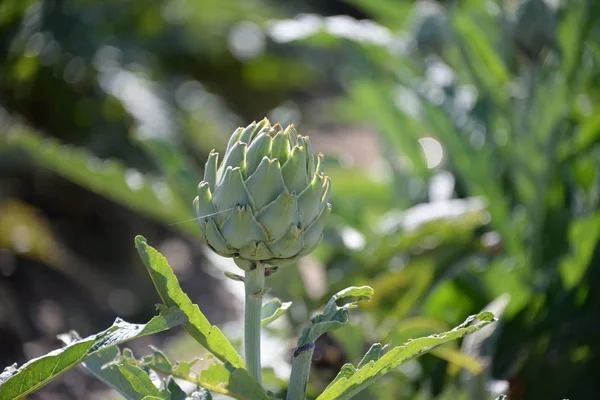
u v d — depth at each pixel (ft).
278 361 5.21
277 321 5.75
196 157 14.02
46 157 5.91
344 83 8.64
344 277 5.73
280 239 3.49
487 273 5.65
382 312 5.65
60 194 12.42
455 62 7.40
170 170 6.00
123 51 13.94
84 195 12.57
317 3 26.27
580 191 6.35
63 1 12.69
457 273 5.50
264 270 3.60
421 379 5.44
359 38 7.50
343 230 6.26
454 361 4.50
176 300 3.54
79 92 12.56
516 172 6.15
